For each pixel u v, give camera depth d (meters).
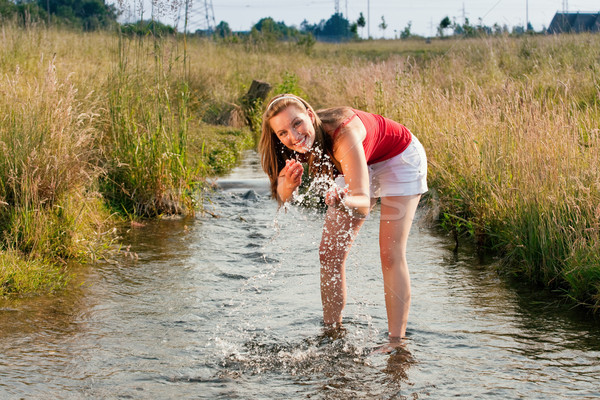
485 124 6.75
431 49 30.16
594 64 10.88
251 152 11.57
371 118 3.47
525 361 3.43
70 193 5.70
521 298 4.44
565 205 4.87
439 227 6.50
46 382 3.16
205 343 3.71
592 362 3.40
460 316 4.10
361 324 3.98
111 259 5.32
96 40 15.93
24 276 4.45
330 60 26.03
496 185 5.69
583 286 4.30
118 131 6.92
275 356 3.54
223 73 17.19
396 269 3.62
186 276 4.92
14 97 6.02
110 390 3.11
